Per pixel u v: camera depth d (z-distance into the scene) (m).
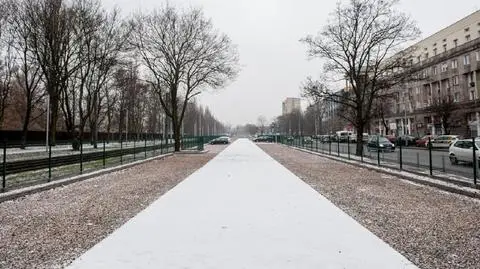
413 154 27.44
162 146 35.97
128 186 13.23
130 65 39.53
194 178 14.97
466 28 60.53
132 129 73.94
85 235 6.77
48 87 33.12
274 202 9.57
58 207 9.44
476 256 5.51
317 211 8.46
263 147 51.12
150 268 4.96
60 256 5.60
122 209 9.14
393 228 7.14
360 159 23.56
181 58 36.75
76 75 38.59
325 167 20.28
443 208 9.06
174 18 35.84
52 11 30.50
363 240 6.21
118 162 22.36
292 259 5.27
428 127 60.12
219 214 8.16
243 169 18.83
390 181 14.30
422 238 6.46
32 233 6.93
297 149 43.38
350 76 27.28
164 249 5.75
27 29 31.17
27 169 15.44
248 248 5.77
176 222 7.47
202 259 5.29
